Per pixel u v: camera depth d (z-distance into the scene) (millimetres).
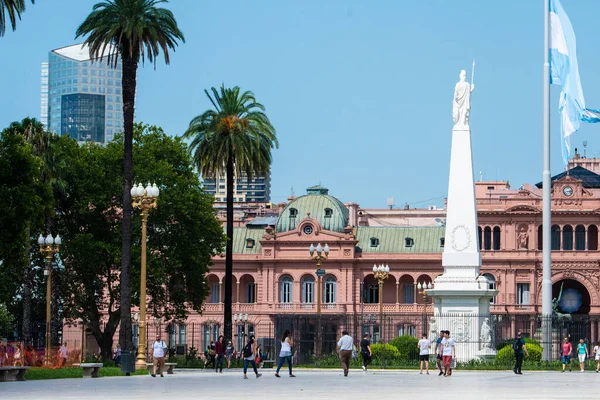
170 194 117625
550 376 71750
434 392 50406
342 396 46969
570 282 184125
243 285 186750
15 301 124938
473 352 84250
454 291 84875
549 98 86688
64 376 70500
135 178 116625
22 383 60156
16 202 81000
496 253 180375
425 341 75438
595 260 179500
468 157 86438
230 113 112125
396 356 92750
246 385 57906
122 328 87562
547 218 86125
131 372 75750
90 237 114812
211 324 181625
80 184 116875
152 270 113750
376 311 181250
